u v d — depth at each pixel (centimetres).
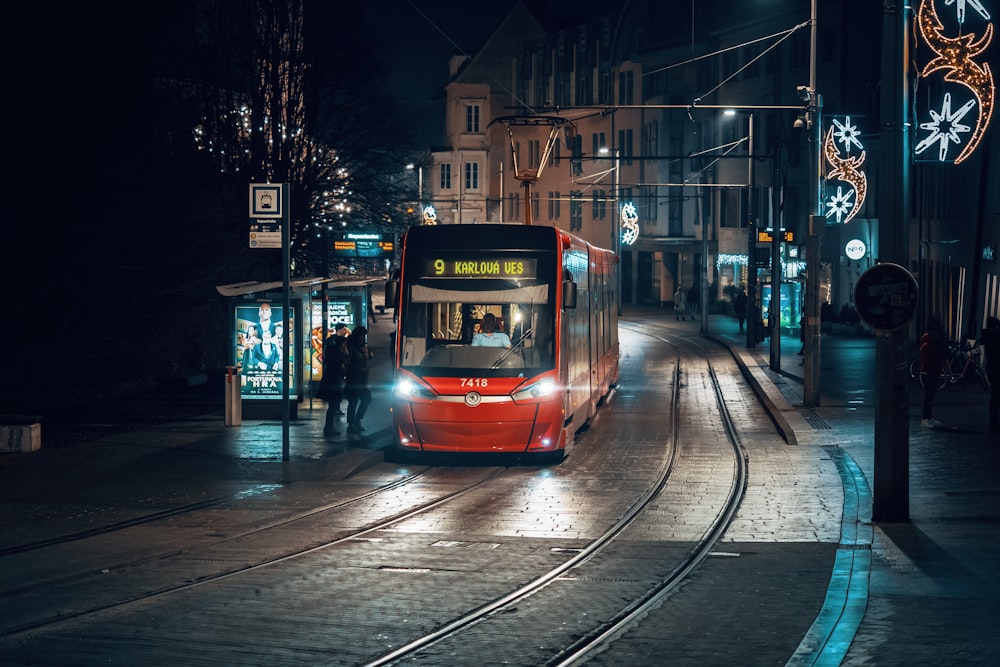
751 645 954
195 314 3725
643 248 8538
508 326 2155
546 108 3034
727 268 7825
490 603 1119
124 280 3406
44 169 3228
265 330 2642
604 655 931
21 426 2172
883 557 1289
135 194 3353
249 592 1162
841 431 2562
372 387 3547
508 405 2102
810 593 1147
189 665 907
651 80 8556
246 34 4291
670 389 3672
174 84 3772
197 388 3400
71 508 1656
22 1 3203
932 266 4719
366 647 962
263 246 2080
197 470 1988
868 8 6253
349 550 1380
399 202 4700
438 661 922
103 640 980
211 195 3581
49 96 3244
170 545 1409
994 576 1184
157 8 3656
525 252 2173
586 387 2600
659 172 8412
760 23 7194
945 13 4131
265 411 2656
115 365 3584
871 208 5797
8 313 3275
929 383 2462
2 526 1527
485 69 11225
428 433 2116
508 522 1572
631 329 6675
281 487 1856
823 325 5972
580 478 1981
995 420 2389
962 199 4100
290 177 4344
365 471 2055
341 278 3238
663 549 1391
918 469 1933
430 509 1673
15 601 1123
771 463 2133
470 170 11275
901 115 1492
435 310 2162
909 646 918
